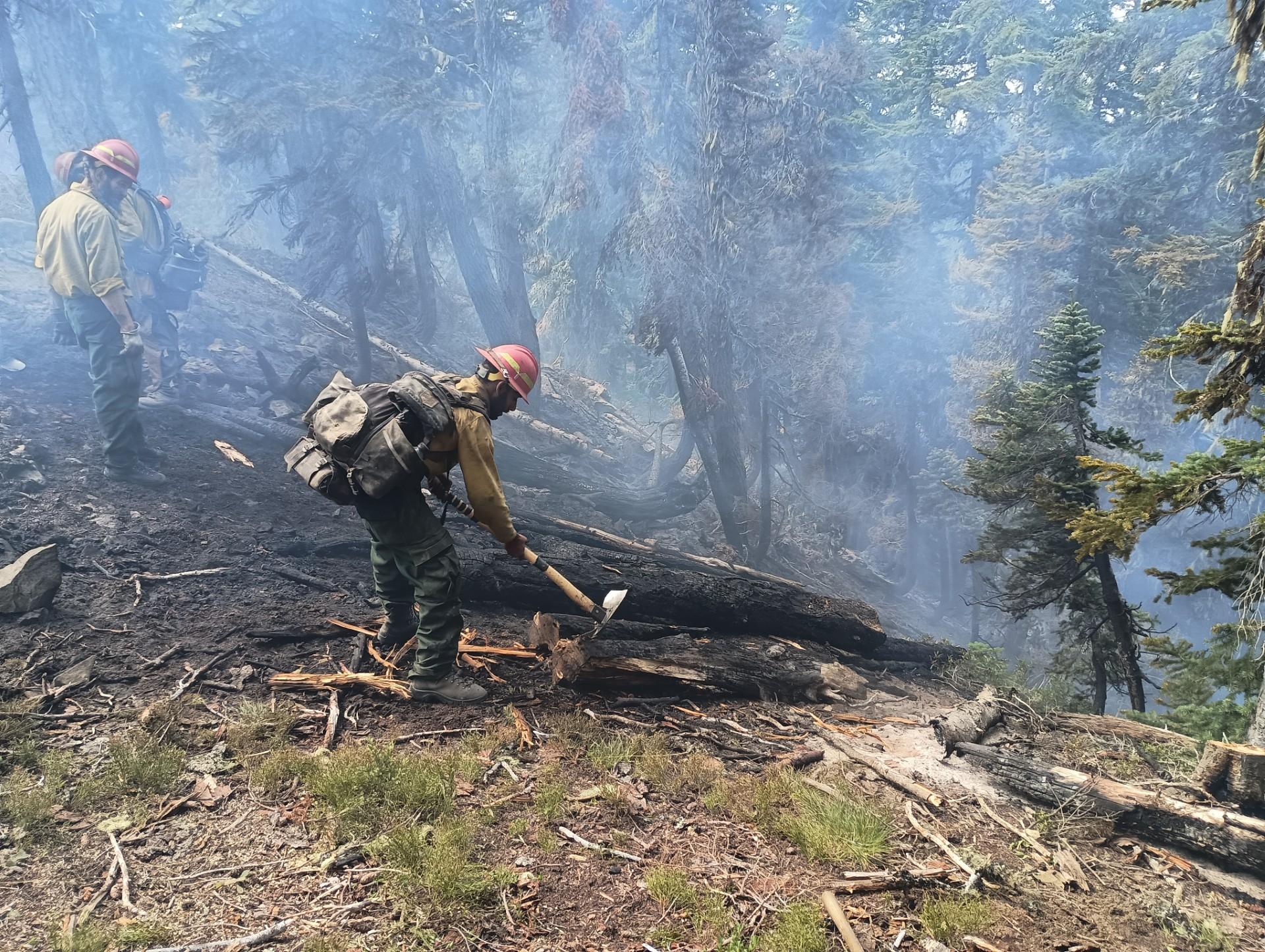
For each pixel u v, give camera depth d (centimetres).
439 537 362
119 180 534
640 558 613
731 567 808
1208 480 379
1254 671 497
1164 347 387
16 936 218
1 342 758
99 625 406
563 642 413
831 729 404
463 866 253
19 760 297
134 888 240
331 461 338
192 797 287
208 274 1274
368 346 1070
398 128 1055
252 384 899
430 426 331
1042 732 428
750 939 241
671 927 242
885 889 270
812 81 1135
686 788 326
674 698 417
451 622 368
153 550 498
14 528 477
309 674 379
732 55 1017
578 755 342
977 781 360
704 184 1016
